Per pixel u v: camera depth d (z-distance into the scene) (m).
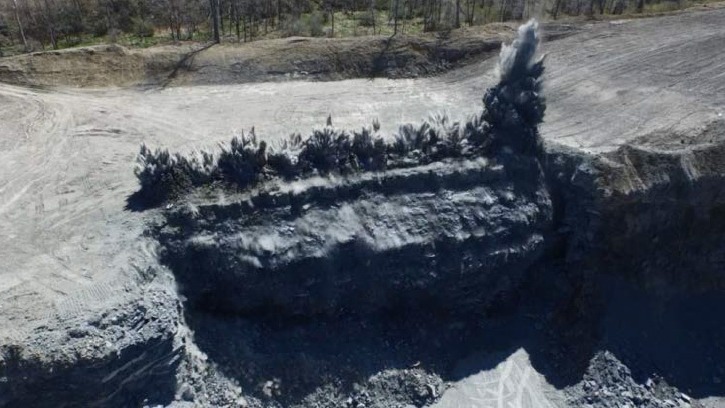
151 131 24.73
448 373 20.12
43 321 15.62
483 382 19.92
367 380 19.08
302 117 26.25
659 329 22.02
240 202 19.17
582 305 21.72
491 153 21.83
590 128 24.72
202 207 18.95
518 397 19.55
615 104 26.48
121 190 20.58
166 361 16.53
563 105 26.62
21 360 14.79
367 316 20.47
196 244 18.55
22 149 23.11
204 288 18.70
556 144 23.25
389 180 20.62
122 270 17.30
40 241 18.25
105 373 15.47
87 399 15.66
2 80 28.08
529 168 22.02
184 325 17.75
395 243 19.86
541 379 20.14
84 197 20.20
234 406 17.30
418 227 20.28
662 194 21.70
